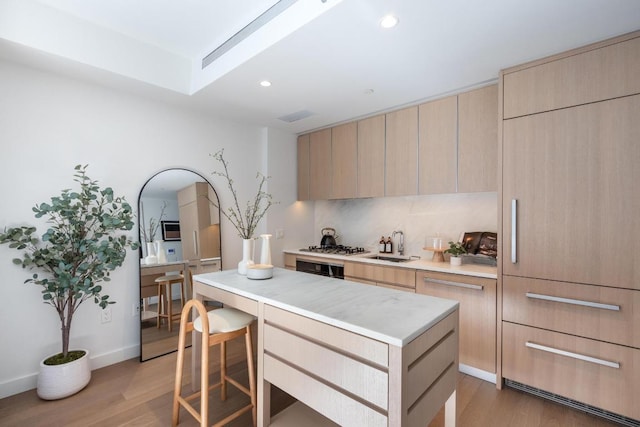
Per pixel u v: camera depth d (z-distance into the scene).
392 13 1.64
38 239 2.28
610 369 1.87
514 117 2.21
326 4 1.62
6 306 2.18
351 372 1.29
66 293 2.36
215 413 2.02
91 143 2.55
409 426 1.20
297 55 2.08
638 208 1.78
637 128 1.78
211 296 2.11
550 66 2.07
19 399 2.14
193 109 3.18
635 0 1.51
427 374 1.32
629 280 1.81
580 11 1.61
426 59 2.14
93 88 2.55
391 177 3.20
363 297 1.70
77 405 2.08
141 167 2.84
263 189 3.87
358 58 2.12
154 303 2.87
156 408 2.06
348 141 3.60
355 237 4.02
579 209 1.96
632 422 1.85
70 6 2.04
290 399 2.20
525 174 2.16
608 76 1.87
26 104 2.24
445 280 2.61
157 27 2.29
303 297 1.70
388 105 3.05
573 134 1.98
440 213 3.26
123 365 2.65
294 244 4.19
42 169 2.31
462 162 2.71
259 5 2.03
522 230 2.18
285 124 3.71
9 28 1.89
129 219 2.51
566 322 2.02
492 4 1.56
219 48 2.42
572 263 1.99
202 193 3.28
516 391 2.26
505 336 2.27
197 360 2.25
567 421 1.93
